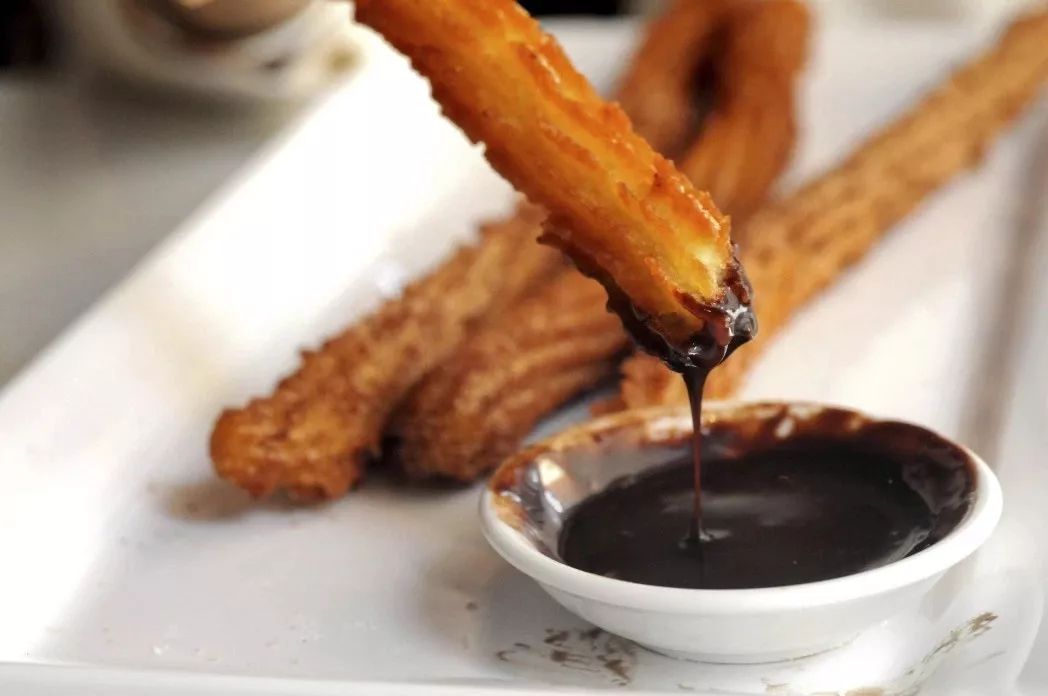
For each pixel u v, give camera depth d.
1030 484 0.39
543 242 0.38
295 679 0.33
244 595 0.40
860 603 0.35
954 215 0.55
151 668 0.34
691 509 0.38
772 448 0.39
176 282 0.50
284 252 0.53
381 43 0.70
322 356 0.45
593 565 0.37
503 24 0.38
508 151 0.38
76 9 0.68
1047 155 0.58
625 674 0.37
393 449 0.45
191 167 0.67
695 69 0.65
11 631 0.39
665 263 0.36
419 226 0.57
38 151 0.70
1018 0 0.80
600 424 0.40
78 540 0.42
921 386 0.47
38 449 0.43
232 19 0.62
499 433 0.44
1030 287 0.50
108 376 0.46
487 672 0.37
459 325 0.47
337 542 0.42
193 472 0.45
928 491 0.37
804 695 0.36
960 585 0.37
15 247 0.60
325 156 0.58
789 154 0.59
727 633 0.35
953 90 0.60
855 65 0.67
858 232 0.52
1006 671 0.34
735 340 0.36
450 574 0.41
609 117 0.37
